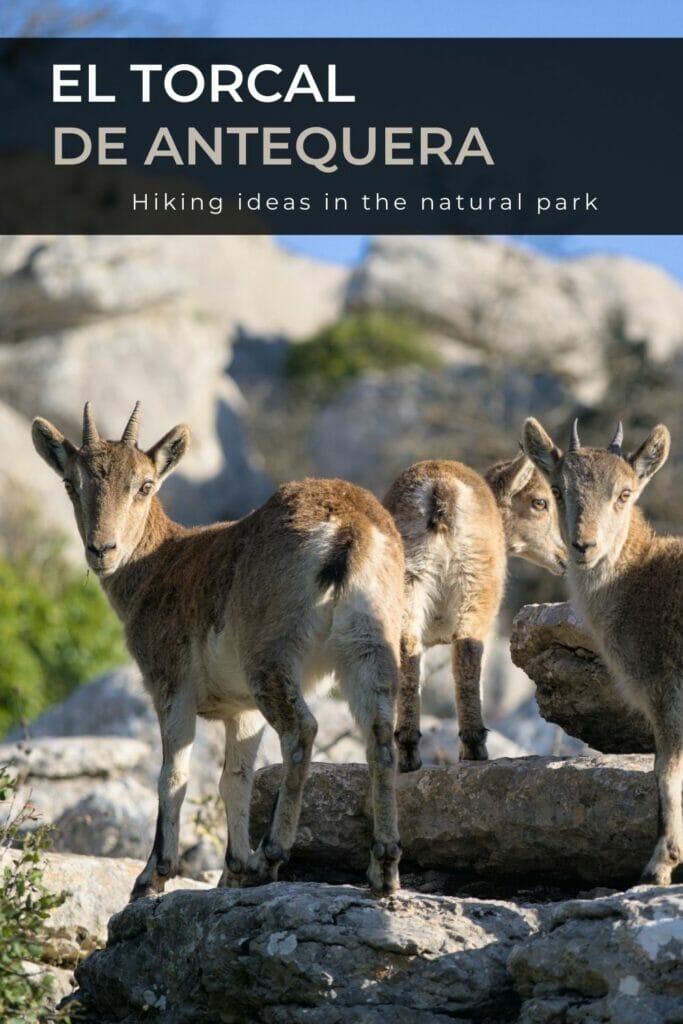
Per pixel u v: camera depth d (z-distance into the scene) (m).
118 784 19.48
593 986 10.50
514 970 10.95
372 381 63.81
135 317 54.62
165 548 15.14
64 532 40.91
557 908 11.02
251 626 12.40
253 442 61.56
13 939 11.91
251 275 73.19
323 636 12.12
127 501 14.84
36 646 33.00
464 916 11.49
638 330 70.75
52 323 53.75
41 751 20.53
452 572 15.22
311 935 11.37
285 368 69.19
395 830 11.60
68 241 54.56
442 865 13.91
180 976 12.45
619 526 13.34
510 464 18.34
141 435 52.28
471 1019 11.09
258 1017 11.81
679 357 56.50
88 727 24.03
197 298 66.56
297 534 12.29
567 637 14.78
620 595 13.19
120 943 13.12
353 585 12.04
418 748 14.54
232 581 13.14
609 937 10.52
